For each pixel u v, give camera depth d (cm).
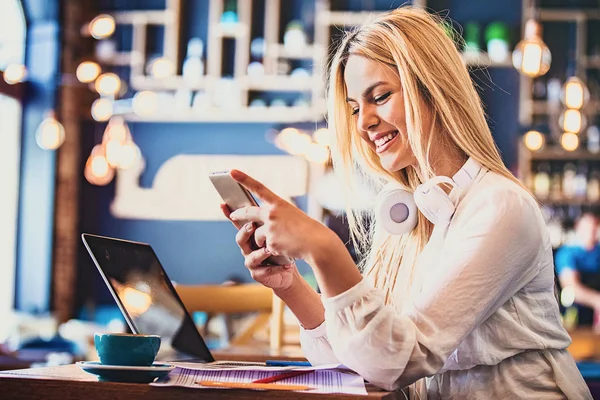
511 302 157
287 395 124
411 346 135
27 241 749
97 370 131
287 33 759
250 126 771
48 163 751
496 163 164
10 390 132
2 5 723
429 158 167
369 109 167
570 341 165
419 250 179
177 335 172
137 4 794
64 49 761
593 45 740
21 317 708
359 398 123
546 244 158
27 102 754
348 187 187
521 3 743
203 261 772
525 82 732
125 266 165
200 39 786
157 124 782
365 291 136
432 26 166
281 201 138
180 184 777
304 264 699
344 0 771
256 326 331
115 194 783
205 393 127
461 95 165
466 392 157
